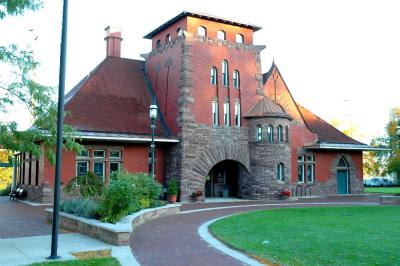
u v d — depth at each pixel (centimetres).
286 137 3231
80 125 2702
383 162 6462
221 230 1470
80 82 3388
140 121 3000
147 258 1040
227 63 3192
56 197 1030
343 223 1691
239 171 3234
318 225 1623
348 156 3919
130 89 3222
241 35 3312
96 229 1296
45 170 2581
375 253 1074
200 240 1293
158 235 1388
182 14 3036
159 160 3042
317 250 1109
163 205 2086
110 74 3231
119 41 3547
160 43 3388
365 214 2050
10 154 1616
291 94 3628
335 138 3841
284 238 1306
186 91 2948
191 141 2938
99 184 1748
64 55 1072
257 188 3120
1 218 1842
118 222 1386
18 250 1100
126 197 1434
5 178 4822
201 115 3008
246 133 3200
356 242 1234
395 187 5753
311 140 3678
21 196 2867
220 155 3055
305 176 3638
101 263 944
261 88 3309
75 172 2662
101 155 2795
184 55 2978
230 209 2355
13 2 1138
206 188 3306
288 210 2238
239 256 1058
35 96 1184
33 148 1198
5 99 1163
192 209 2356
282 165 3189
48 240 1258
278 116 3166
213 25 3162
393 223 1697
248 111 3228
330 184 3778
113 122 2858
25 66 1181
